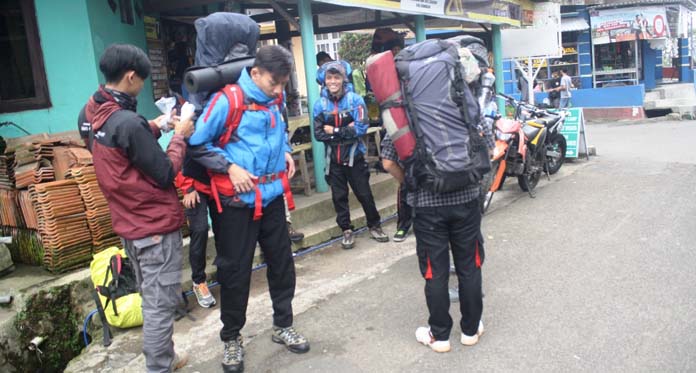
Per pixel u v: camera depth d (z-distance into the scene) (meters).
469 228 3.43
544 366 3.34
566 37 19.94
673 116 16.70
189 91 3.12
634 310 3.95
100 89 3.03
